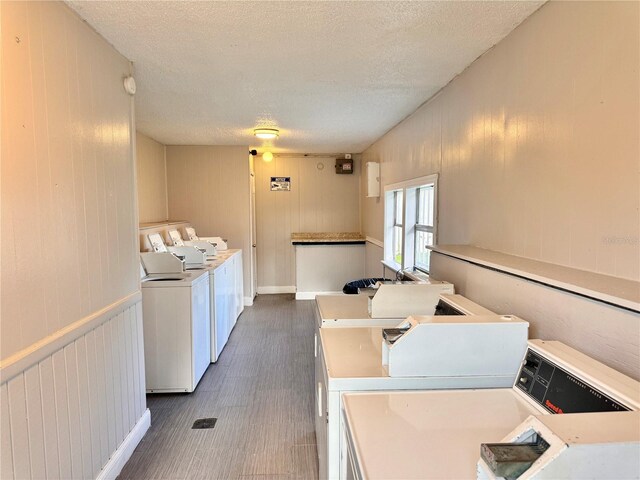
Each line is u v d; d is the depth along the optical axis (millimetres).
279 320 5137
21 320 1374
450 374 1354
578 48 1467
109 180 2096
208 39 2045
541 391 1159
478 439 991
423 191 3795
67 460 1639
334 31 1942
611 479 681
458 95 2590
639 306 1026
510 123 1957
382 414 1125
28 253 1419
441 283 2111
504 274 1754
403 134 3932
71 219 1717
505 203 2014
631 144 1240
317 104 3318
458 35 1978
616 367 1141
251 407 2857
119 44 2100
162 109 3479
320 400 1834
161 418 2699
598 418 766
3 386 1275
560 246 1587
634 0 1224
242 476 2088
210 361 3695
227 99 3164
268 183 6559
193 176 5586
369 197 5688
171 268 3174
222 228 5684
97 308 1935
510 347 1359
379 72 2535
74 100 1760
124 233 2266
